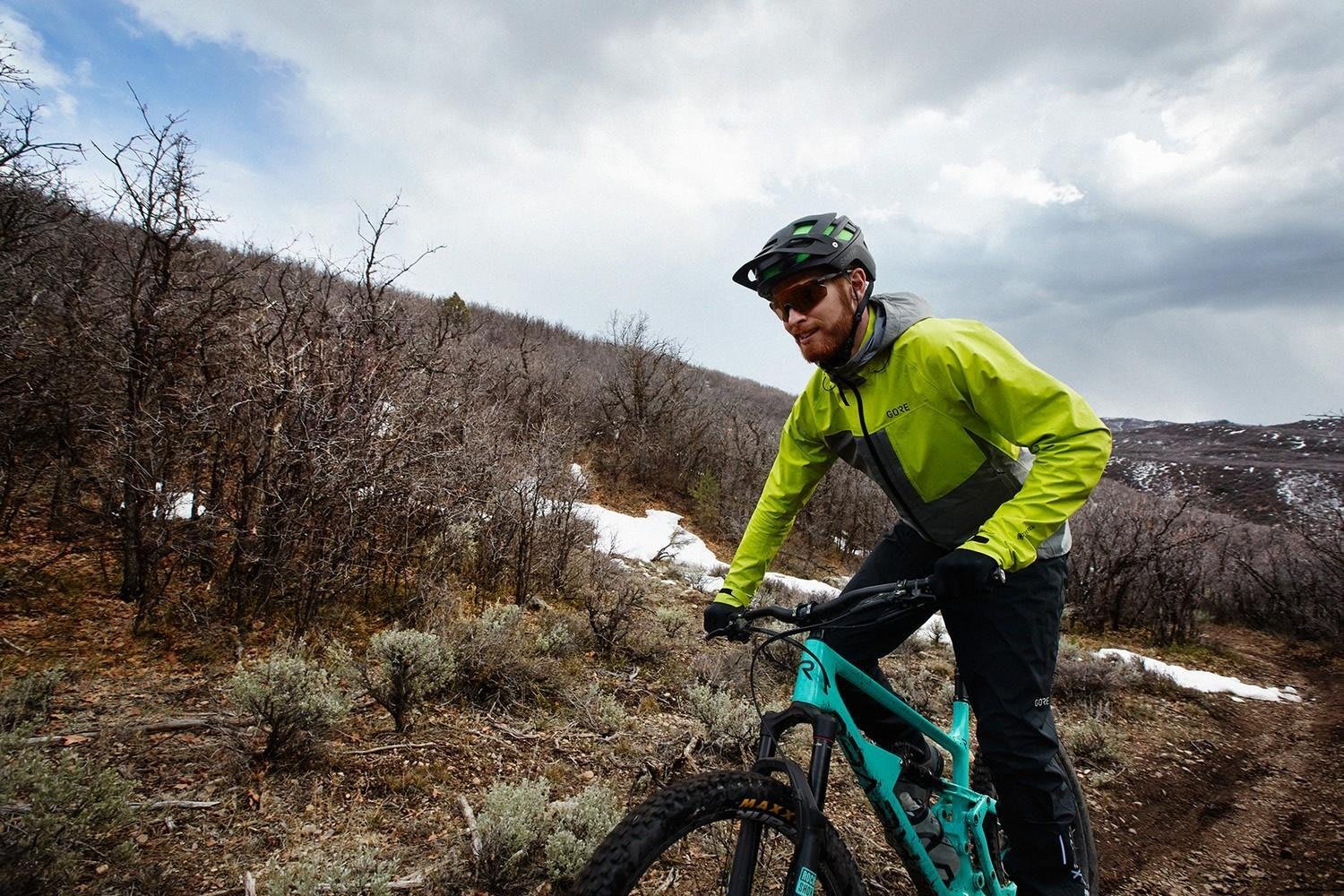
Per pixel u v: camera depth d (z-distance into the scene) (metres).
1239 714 6.80
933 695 5.43
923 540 2.41
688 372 15.86
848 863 1.77
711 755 3.71
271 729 2.99
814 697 1.90
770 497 2.40
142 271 4.17
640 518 11.28
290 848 2.44
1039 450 1.85
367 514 4.54
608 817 2.62
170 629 3.81
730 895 1.53
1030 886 2.19
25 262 4.55
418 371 5.37
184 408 3.96
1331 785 5.06
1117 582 10.59
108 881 2.10
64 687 3.16
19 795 2.36
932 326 2.02
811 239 1.94
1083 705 6.16
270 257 5.29
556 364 15.72
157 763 2.74
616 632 5.13
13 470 4.29
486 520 5.87
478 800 2.91
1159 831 4.08
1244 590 12.23
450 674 3.66
